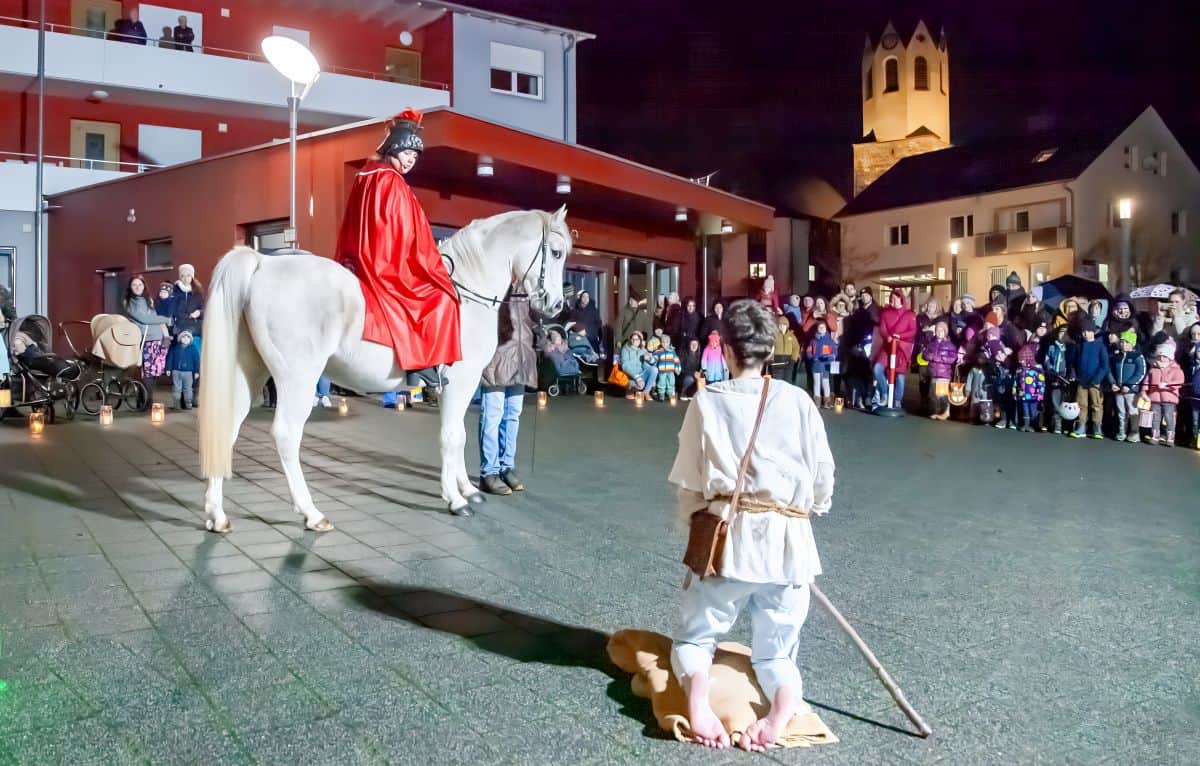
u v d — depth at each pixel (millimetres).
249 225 17016
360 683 3486
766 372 3215
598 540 5848
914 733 3184
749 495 2998
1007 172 39344
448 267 6371
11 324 11461
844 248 43969
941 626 4340
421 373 6094
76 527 5938
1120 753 3078
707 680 3072
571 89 27656
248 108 23969
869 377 14906
